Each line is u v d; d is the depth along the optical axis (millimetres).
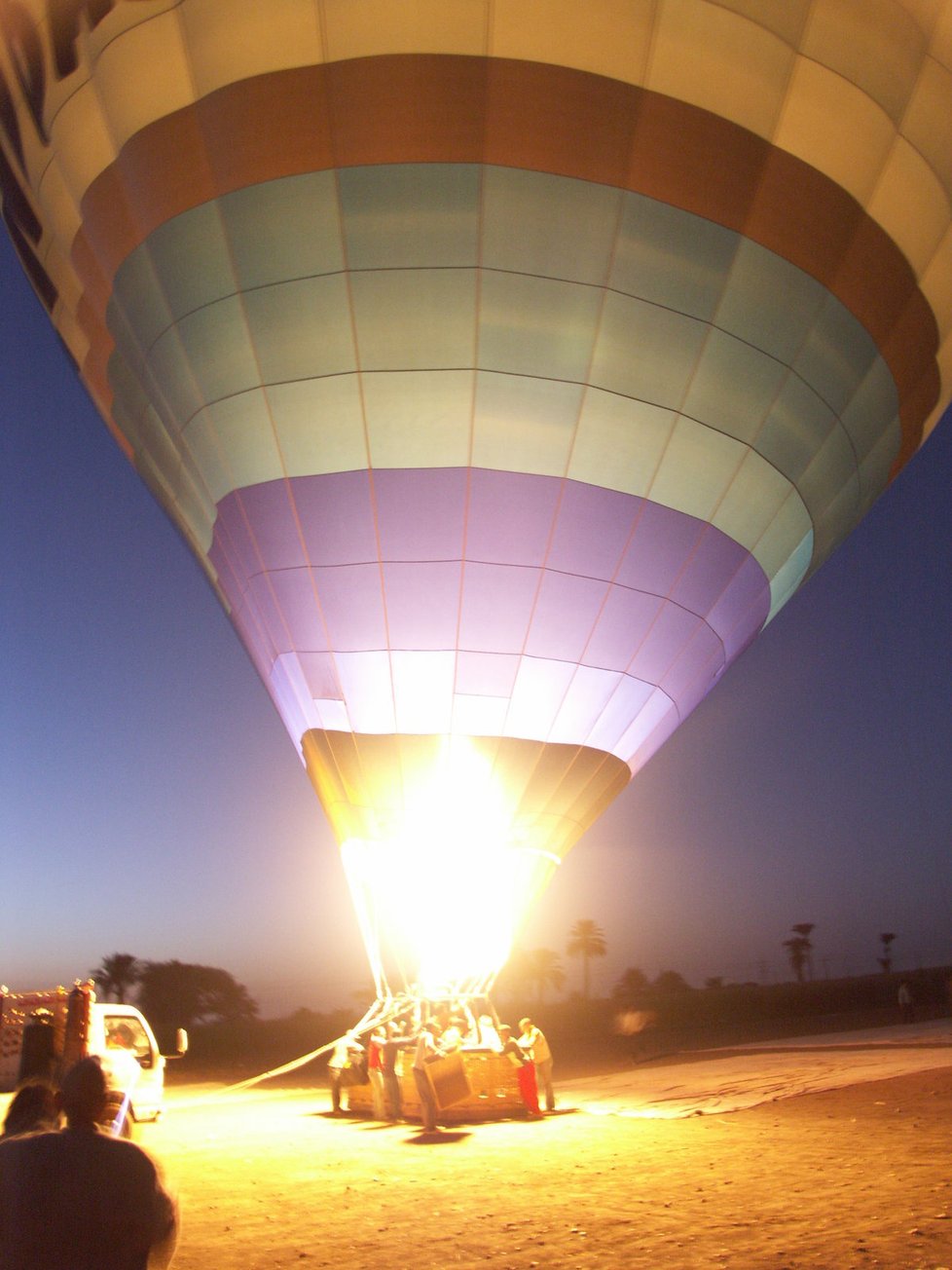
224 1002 50938
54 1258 2281
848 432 12359
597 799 11547
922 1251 4445
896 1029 20109
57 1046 7336
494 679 10922
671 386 11000
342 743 11062
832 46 10578
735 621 12273
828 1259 4406
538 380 10734
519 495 10812
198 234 11016
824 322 11500
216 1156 8320
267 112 10586
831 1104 9445
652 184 10641
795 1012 37812
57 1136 2422
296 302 10766
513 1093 10688
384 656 10906
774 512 11930
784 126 10750
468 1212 5816
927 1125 7848
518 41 10305
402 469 10789
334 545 10906
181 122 10906
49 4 11383
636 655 11320
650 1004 50750
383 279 10617
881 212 11336
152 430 12453
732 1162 6891
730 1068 14234
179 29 10711
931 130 11156
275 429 10984
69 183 11977
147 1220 2363
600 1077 16312
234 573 11789
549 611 10930
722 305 10984
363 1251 5074
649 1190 6133
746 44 10453
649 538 11180
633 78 10430
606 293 10719
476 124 10414
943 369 13094
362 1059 12664
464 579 10820
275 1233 5500
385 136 10469
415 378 10711
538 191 10516
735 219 10859
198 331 11188
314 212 10633
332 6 10328
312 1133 10141
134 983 51250
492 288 10602
